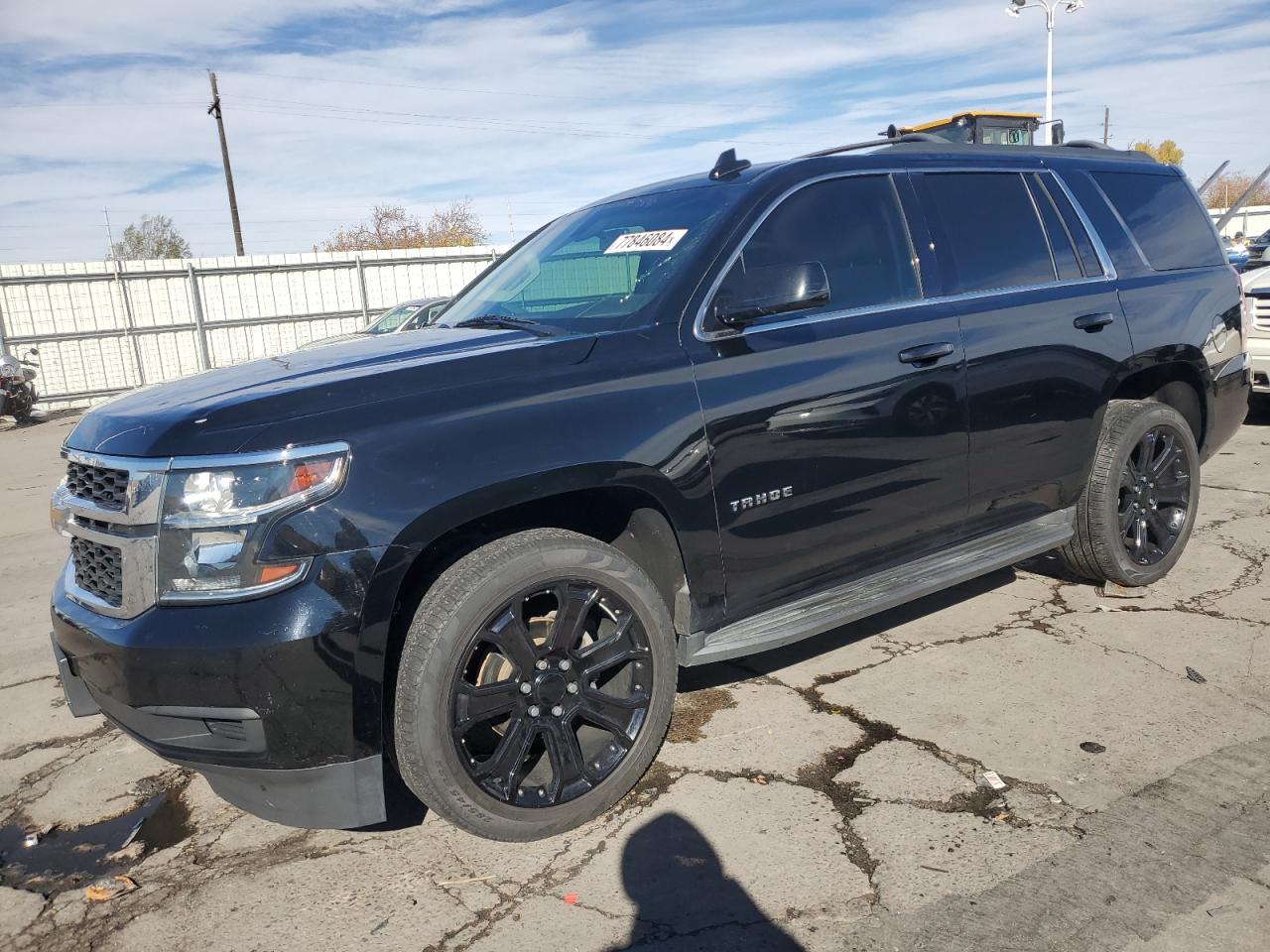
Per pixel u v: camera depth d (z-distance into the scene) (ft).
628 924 7.78
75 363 63.10
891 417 10.98
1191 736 10.23
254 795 8.40
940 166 12.57
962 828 8.80
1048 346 12.55
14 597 17.90
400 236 167.84
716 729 10.98
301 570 7.72
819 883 8.14
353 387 8.44
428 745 8.23
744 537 10.03
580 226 12.77
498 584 8.42
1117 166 14.89
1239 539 16.92
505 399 8.71
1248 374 15.85
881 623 13.94
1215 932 7.31
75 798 10.34
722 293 10.19
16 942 8.00
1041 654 12.53
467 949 7.59
